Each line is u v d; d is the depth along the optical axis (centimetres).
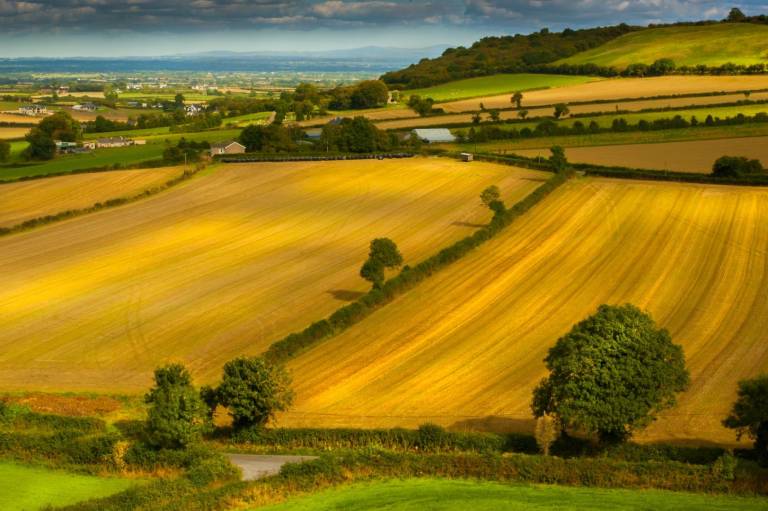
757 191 10762
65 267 8169
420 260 8250
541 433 4028
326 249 8769
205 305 6962
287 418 4844
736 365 5459
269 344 6056
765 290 6988
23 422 4625
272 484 3669
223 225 9888
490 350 5866
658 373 4103
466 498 3578
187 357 5856
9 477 3878
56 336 6297
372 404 5019
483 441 4175
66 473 3953
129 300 7119
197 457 3962
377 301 6838
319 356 5841
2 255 8681
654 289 7125
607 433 4144
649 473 3716
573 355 4184
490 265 7994
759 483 3625
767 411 3909
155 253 8650
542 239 8881
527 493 3625
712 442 4353
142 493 3544
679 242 8569
